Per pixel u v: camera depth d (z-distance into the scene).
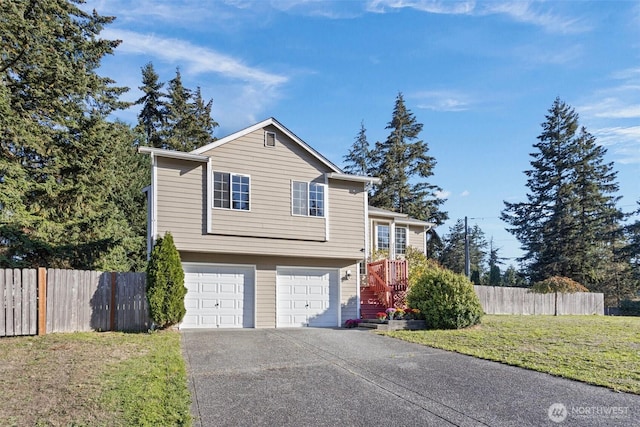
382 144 37.66
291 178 14.78
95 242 17.56
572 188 37.69
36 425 5.00
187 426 5.12
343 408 5.85
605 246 40.62
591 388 6.72
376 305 16.41
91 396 5.95
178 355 8.68
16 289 10.38
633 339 11.14
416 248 21.72
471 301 13.77
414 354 9.32
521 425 5.27
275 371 7.76
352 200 15.95
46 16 15.60
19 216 14.35
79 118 17.27
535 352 9.38
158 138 32.12
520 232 40.31
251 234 13.90
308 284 15.26
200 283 13.63
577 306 25.08
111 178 18.78
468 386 6.89
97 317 11.66
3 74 15.05
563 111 39.44
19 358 7.87
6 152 15.55
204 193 13.42
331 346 10.12
